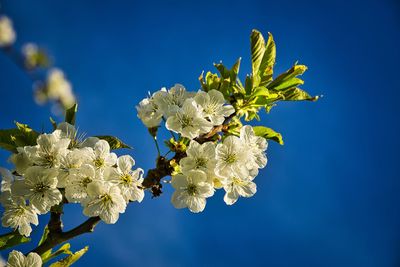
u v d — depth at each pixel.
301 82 1.06
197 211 1.00
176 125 1.00
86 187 0.97
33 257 0.96
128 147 1.00
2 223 0.98
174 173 1.00
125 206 0.98
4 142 1.00
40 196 0.97
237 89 1.04
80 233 0.97
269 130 1.04
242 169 1.00
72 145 0.99
